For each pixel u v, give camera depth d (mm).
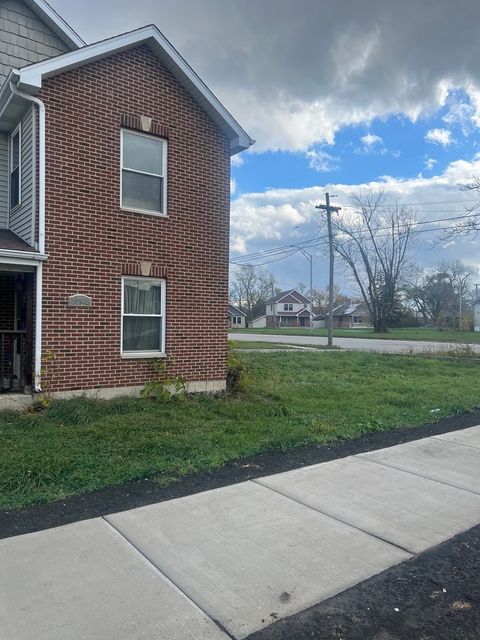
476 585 3512
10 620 2953
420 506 4898
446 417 9211
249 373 12453
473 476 5852
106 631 2873
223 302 11094
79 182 9055
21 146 9547
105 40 9109
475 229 24609
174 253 10281
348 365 17250
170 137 10250
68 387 8891
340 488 5332
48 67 8539
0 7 10945
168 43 9836
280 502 4879
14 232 9930
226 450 6492
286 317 98062
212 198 10914
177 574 3506
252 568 3615
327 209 32031
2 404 8266
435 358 20297
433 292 78938
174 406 9078
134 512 4559
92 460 5840
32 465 5449
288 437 7105
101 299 9297
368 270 51000
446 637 2943
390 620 3088
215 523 4355
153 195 10133
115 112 9516
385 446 7121
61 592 3252
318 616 3094
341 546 4000
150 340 10109
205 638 2844
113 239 9453
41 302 8609
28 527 4227
